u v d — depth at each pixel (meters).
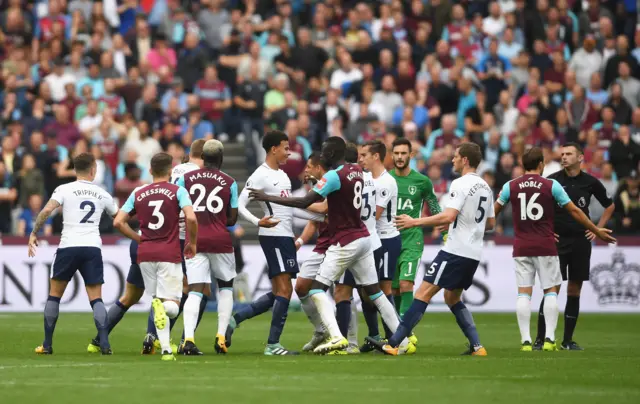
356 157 34.88
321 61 73.62
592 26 81.06
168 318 31.48
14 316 52.66
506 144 69.12
